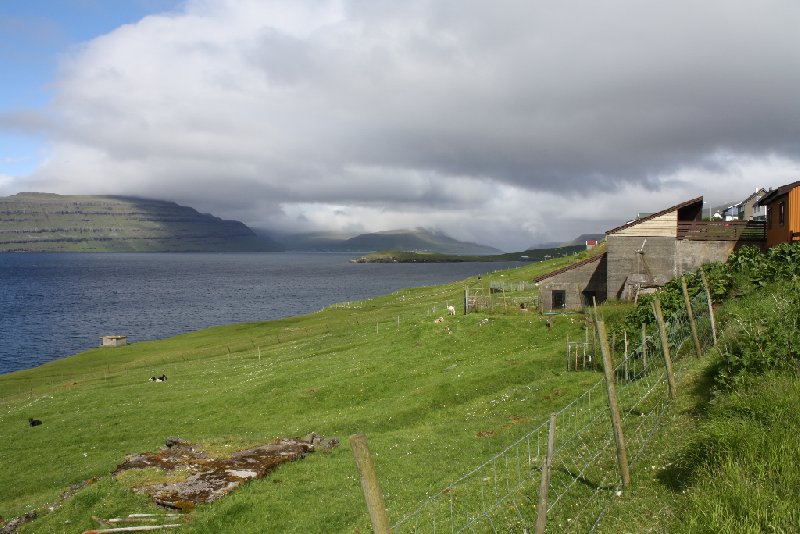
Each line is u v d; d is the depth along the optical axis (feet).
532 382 133.49
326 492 85.51
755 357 68.23
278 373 174.40
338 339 228.22
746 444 49.42
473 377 139.95
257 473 91.56
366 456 31.35
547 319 180.55
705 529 40.52
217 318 485.15
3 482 112.27
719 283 131.34
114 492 87.04
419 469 89.97
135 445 127.13
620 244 201.46
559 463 69.26
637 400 84.43
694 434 59.52
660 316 78.28
